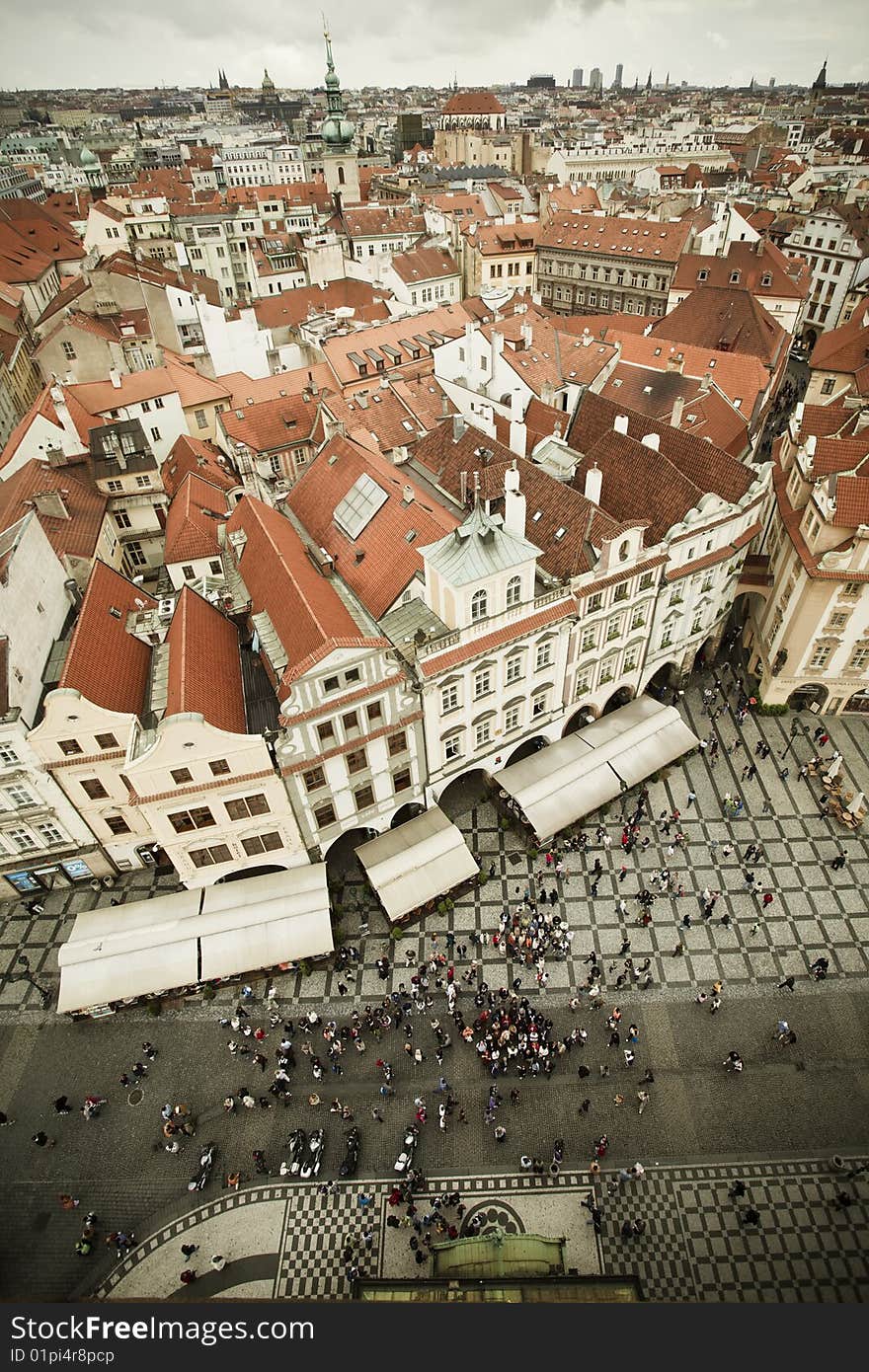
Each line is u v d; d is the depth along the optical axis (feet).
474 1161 128.67
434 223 479.82
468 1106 135.03
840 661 191.72
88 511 215.51
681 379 255.91
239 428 263.08
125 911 153.28
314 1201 124.98
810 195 521.24
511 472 165.48
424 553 150.41
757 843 174.09
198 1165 129.80
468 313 342.64
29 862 161.68
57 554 184.75
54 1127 135.13
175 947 147.23
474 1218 122.52
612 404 216.74
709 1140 129.70
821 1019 144.56
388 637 157.48
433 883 158.10
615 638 180.14
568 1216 122.52
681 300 366.43
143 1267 119.65
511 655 159.84
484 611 151.23
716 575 193.67
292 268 461.37
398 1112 134.62
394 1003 147.74
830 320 433.07
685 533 174.70
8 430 321.11
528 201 537.24
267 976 153.79
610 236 430.61
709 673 222.07
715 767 191.83
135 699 158.40
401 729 153.48
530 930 156.46
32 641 157.28
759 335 308.81
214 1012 149.48
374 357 301.43
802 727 201.26
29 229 485.15
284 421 269.44
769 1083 136.26
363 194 630.33
